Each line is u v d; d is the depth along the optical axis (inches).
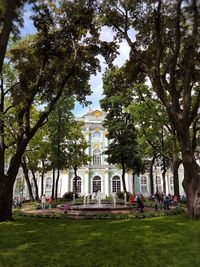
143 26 615.8
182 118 552.4
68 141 1365.7
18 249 372.8
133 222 557.0
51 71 687.7
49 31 668.1
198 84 763.4
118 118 1272.1
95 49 713.0
